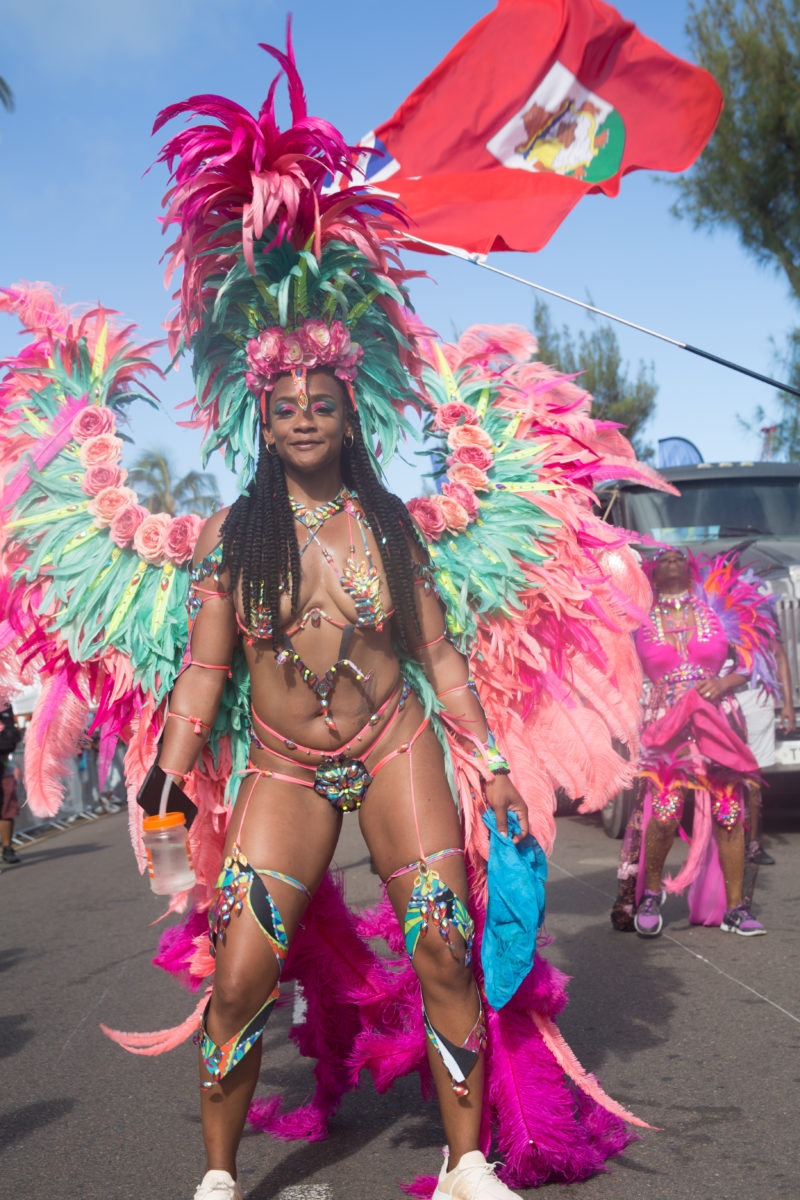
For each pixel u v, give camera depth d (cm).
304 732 271
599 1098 290
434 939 261
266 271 277
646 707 567
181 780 270
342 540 272
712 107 425
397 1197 280
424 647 284
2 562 304
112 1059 424
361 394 289
